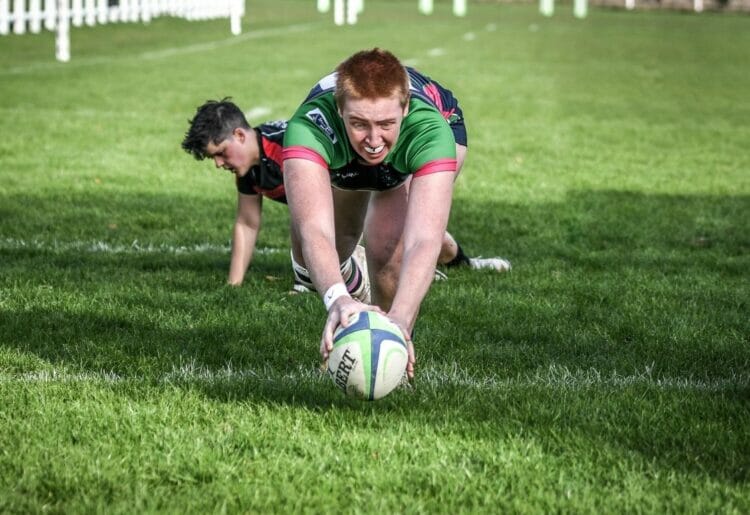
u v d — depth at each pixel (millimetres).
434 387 8258
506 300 11102
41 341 9375
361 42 47969
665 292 11656
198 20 59438
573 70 39375
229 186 17578
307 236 6820
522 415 7656
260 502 6246
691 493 6473
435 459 6887
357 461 6816
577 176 19250
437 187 7035
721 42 55375
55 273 11797
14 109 25234
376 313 6734
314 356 9125
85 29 48531
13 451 6883
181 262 12602
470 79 35250
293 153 7082
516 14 76562
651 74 38875
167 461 6762
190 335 9680
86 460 6758
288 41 47656
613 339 9914
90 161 19250
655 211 16406
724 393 8320
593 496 6387
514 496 6395
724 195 17844
